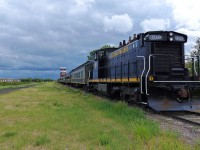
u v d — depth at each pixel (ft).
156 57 45.39
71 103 61.46
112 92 66.59
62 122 34.96
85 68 108.37
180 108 41.70
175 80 43.68
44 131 30.07
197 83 43.09
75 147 23.56
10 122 36.27
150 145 22.88
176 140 24.25
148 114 42.27
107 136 25.81
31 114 43.14
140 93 44.98
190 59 46.24
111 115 39.19
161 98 42.80
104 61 79.20
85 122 34.73
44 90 129.18
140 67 47.75
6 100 72.02
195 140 25.25
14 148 23.52
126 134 27.89
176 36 45.88
